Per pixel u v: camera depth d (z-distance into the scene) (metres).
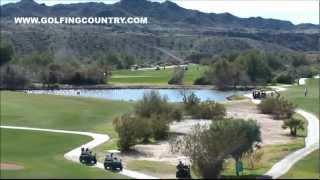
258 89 184.38
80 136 90.44
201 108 112.06
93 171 60.91
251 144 63.72
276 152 74.31
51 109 115.88
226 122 62.62
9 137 87.25
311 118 108.56
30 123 100.88
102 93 194.50
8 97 131.50
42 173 58.28
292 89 167.12
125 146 79.06
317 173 60.44
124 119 82.38
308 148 77.44
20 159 69.75
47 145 81.88
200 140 61.00
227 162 67.19
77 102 126.44
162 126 89.00
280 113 112.25
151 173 62.31
